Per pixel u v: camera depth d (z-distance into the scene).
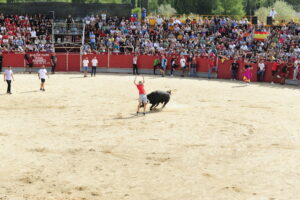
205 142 15.30
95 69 34.44
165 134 16.34
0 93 25.06
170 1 97.81
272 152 14.10
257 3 89.00
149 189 11.02
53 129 16.97
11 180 11.55
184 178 11.77
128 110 20.78
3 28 40.31
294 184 11.30
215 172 12.25
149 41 40.41
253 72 34.41
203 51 38.41
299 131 16.94
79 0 92.88
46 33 41.44
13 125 17.53
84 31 41.72
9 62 36.19
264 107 22.00
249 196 10.52
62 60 37.44
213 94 26.23
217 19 43.72
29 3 43.97
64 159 13.31
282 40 40.09
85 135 16.12
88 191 10.85
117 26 43.09
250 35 40.69
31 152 13.98
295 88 30.97
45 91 26.14
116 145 14.84
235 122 18.38
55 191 10.83
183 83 31.31
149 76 35.56
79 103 22.44
